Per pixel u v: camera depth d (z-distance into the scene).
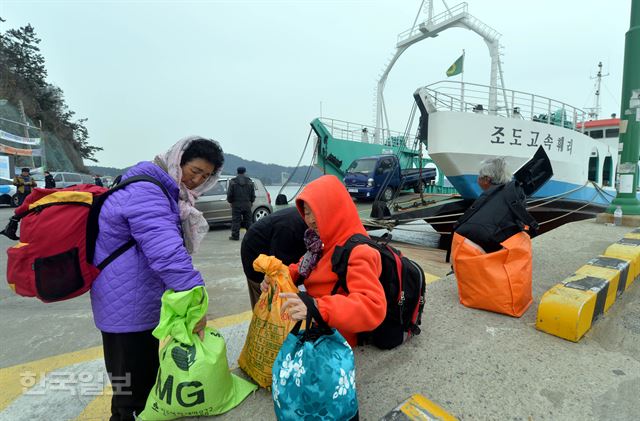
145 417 1.73
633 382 1.98
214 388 1.71
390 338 2.27
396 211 9.48
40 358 2.88
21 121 30.12
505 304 2.74
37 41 44.00
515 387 1.96
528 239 2.87
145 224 1.55
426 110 7.96
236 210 8.20
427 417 1.61
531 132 8.47
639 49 5.54
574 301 2.41
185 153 1.81
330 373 1.39
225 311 3.80
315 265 1.94
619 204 5.98
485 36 12.09
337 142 14.46
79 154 45.53
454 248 3.00
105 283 1.62
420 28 13.79
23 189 15.45
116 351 1.69
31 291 1.57
